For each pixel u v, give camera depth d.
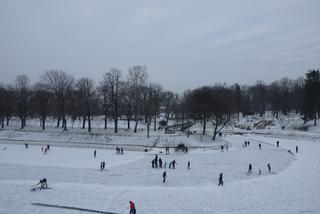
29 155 65.38
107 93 93.19
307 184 42.91
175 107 149.38
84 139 85.88
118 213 31.03
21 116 106.75
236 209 32.66
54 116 112.25
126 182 43.59
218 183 43.75
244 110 174.62
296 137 102.12
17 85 109.06
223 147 78.62
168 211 31.97
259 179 46.16
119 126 112.94
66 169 51.94
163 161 60.59
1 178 45.12
